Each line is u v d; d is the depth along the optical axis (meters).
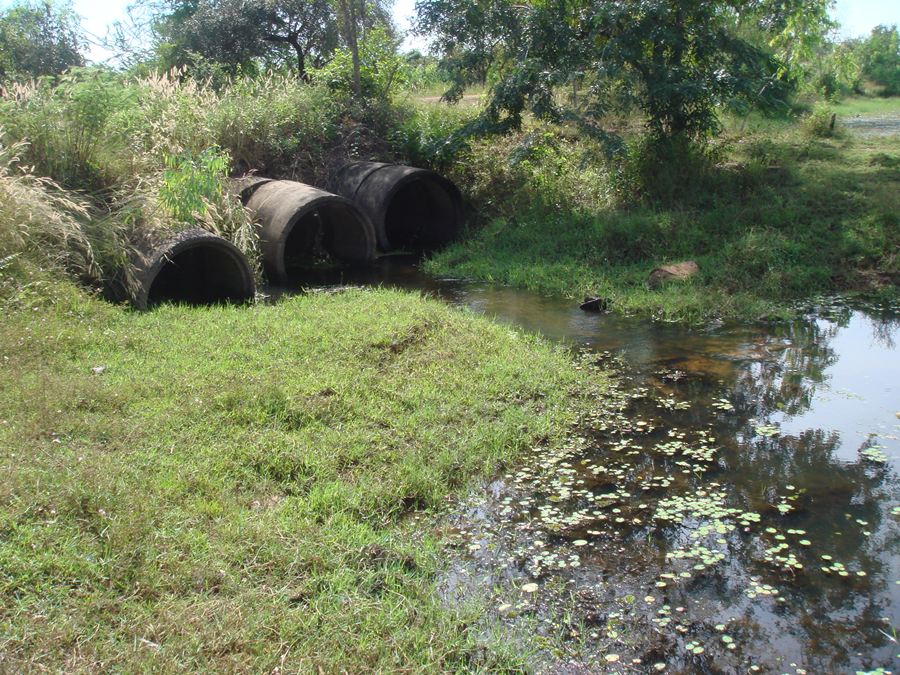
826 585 4.12
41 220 8.20
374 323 7.66
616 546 4.47
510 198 14.48
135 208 9.12
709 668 3.50
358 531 4.35
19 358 6.19
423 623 3.67
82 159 9.80
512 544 4.47
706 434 6.01
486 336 7.90
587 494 5.06
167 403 5.56
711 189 13.11
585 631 3.73
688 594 4.04
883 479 5.29
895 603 3.96
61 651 3.11
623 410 6.47
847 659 3.57
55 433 4.90
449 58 15.10
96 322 7.36
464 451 5.44
